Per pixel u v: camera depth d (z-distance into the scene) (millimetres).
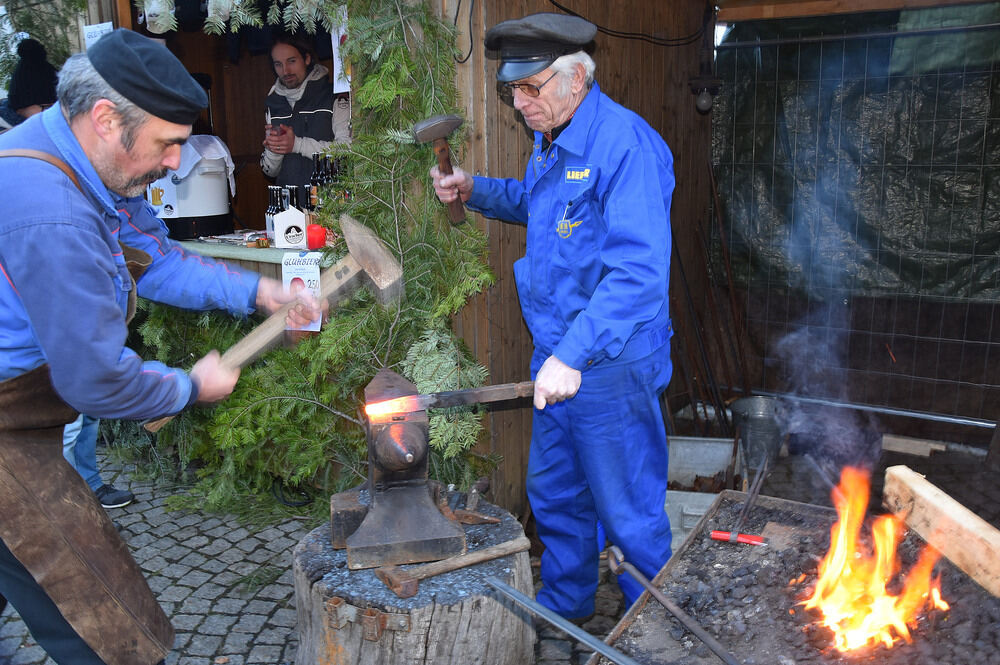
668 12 4855
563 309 2566
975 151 4723
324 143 4477
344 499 2434
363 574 2234
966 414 4996
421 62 3107
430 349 3150
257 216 6113
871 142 5020
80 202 1639
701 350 5277
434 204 3221
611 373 2471
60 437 1857
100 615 1816
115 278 1810
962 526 1821
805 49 5117
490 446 3648
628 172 2324
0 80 4727
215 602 3178
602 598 3230
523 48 2348
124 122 1636
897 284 5090
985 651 1755
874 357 5234
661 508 2691
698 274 5578
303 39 4531
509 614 2221
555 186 2545
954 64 4691
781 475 4598
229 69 5969
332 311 3338
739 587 2119
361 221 3191
